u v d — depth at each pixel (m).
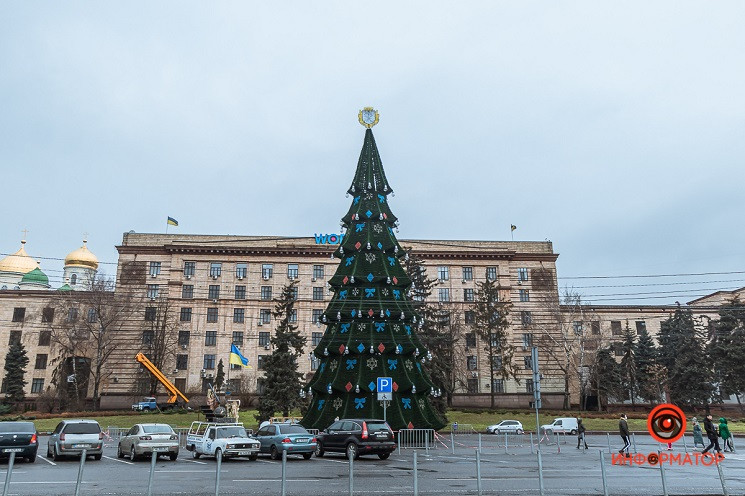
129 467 22.66
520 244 89.00
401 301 37.69
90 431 26.22
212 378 77.50
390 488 16.23
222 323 80.88
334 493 15.16
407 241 87.19
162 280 81.94
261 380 48.41
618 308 93.06
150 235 84.88
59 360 79.31
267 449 27.66
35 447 24.50
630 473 20.73
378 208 39.19
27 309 87.31
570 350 74.31
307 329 81.38
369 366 35.53
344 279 37.66
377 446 26.52
